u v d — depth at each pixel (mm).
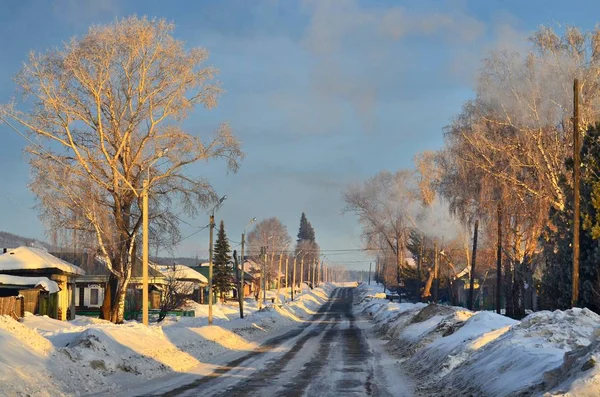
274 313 65250
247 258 180125
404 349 32719
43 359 19406
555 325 18219
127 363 22734
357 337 44094
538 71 45875
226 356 30188
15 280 43406
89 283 66562
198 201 46531
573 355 12289
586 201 34812
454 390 17016
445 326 31672
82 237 44906
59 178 41906
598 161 34781
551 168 46062
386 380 21109
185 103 44062
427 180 84062
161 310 56750
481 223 55812
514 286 55562
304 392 18188
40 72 40938
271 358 29125
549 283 39031
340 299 143375
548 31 46812
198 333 36375
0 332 19750
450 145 52281
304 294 136875
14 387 15680
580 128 43062
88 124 42875
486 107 49406
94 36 42094
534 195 47875
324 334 47312
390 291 140875
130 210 46719
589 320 18297
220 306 83125
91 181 43344
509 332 19141
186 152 45250
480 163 49750
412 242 102062
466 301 92125
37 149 41844
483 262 82375
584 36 45906
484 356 18203
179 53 43906
